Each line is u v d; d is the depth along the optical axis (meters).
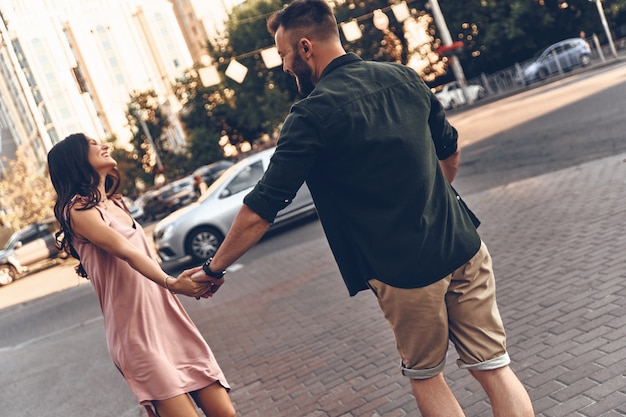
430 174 2.19
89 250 2.66
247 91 48.12
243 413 4.33
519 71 35.47
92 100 106.12
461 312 2.32
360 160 2.10
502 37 39.75
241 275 9.88
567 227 6.53
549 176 9.76
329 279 7.71
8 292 19.98
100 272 2.66
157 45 117.69
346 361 4.74
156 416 2.66
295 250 10.49
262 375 5.02
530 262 5.77
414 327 2.28
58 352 8.31
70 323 10.51
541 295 4.82
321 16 2.26
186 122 55.94
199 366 2.74
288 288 7.96
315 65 2.29
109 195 2.90
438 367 2.36
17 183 40.28
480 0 40.06
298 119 2.08
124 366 2.64
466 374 3.84
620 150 9.92
